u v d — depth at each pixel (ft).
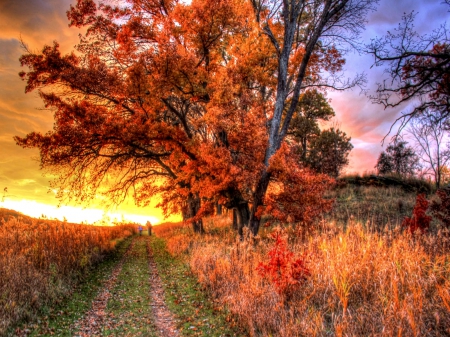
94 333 18.83
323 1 51.96
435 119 40.32
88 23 52.47
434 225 44.60
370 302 18.08
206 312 22.00
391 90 39.91
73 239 38.09
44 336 17.88
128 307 24.13
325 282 20.06
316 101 85.10
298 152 77.51
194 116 66.08
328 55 57.16
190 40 48.85
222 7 45.01
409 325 14.60
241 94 48.70
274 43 51.16
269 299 20.06
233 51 53.21
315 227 38.32
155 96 43.34
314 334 15.01
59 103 39.06
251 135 43.19
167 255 49.73
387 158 104.68
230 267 27.86
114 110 50.57
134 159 53.67
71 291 26.50
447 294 16.35
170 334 18.70
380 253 23.17
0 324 17.54
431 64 37.55
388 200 65.51
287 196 42.93
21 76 43.11
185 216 82.28
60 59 41.86
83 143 41.50
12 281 21.75
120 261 44.57
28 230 38.17
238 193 48.88
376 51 39.01
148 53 42.55
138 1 54.13
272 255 21.04
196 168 47.70
